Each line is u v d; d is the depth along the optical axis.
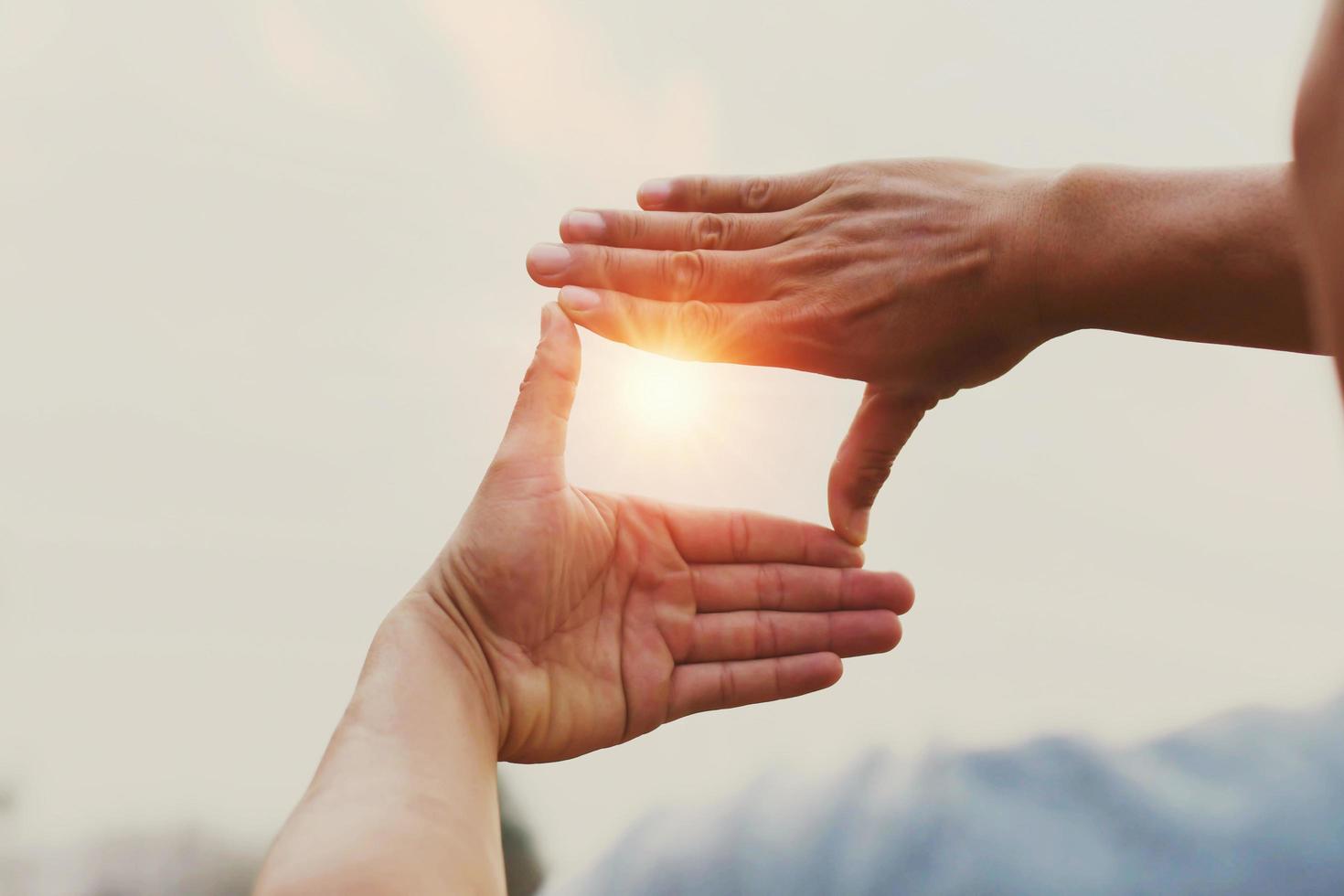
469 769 0.64
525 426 0.70
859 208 0.74
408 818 0.62
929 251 0.73
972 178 0.74
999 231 0.73
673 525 0.73
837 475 0.75
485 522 0.69
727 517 0.74
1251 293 0.71
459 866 0.61
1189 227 0.71
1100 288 0.72
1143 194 0.72
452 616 0.69
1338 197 0.27
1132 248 0.72
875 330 0.74
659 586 0.73
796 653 0.74
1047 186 0.73
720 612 0.74
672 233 0.75
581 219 0.75
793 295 0.74
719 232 0.75
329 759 0.63
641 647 0.73
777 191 0.75
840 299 0.74
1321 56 0.28
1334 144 0.27
